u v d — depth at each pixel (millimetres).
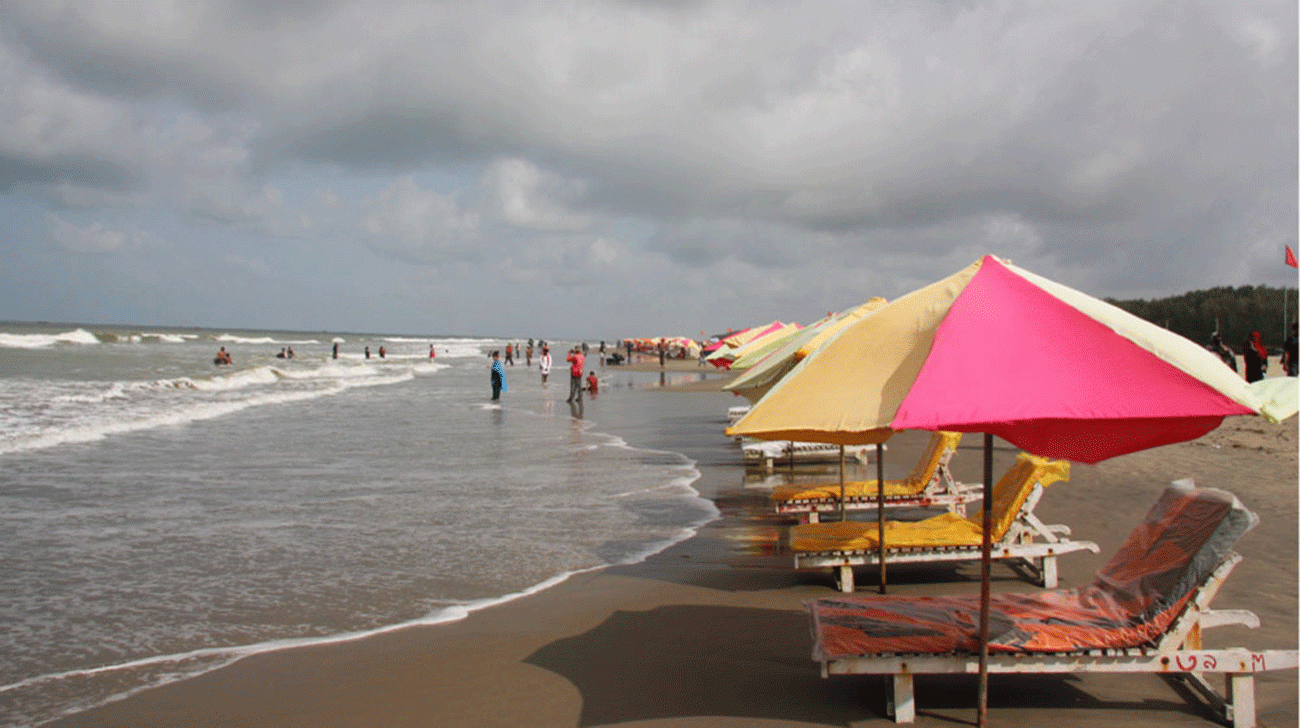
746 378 8289
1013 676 4785
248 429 19469
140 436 17672
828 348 4453
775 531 9242
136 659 5320
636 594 6777
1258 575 6555
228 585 7043
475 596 6746
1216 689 4480
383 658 5316
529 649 5473
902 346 4238
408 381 42906
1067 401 3352
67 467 13461
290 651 5469
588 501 11055
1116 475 11414
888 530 7109
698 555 8141
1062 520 8828
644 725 4246
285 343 113938
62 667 5188
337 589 6938
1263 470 11523
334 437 18203
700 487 12227
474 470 13750
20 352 55156
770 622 6000
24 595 6723
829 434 6148
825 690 4691
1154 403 3299
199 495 11266
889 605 4621
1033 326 3742
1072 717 4207
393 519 9812
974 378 3523
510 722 4324
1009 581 6945
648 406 28000
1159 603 4137
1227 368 3629
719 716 4352
